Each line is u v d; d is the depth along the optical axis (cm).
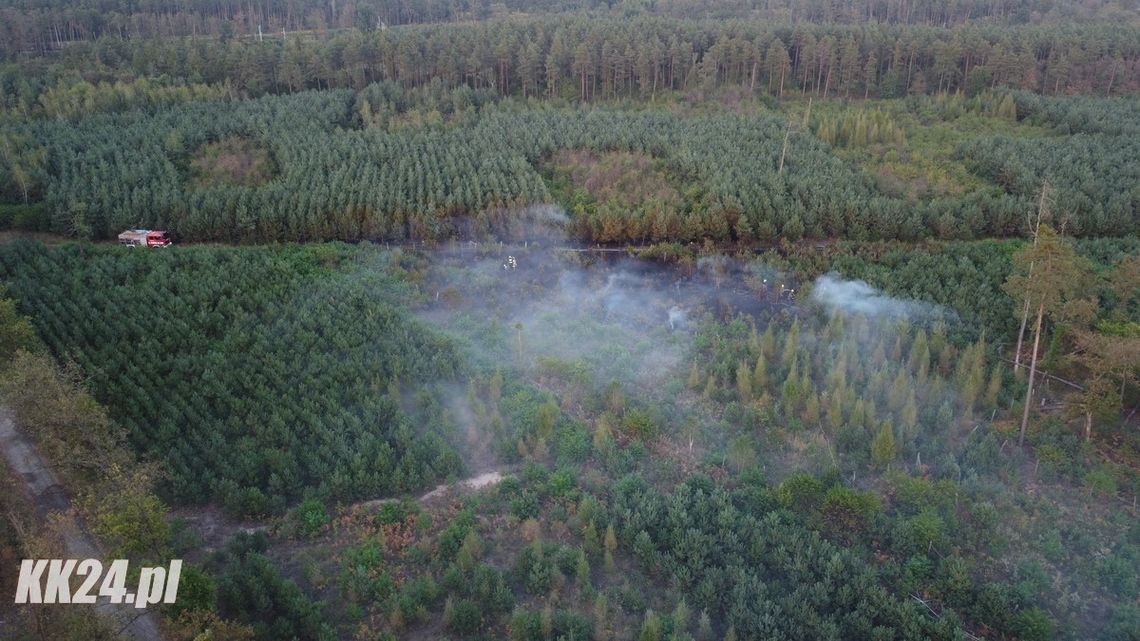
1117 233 7169
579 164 8131
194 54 9794
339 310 5816
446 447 4525
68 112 8675
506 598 3659
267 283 6131
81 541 3769
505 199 7488
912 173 8012
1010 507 4191
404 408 4931
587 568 3753
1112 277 5572
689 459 4619
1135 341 4356
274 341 5422
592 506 4106
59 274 6112
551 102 9756
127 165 7750
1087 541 4003
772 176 7700
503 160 7988
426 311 6041
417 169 7706
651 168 8031
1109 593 3778
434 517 4169
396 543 3991
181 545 3881
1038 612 3509
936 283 6162
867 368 5200
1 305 4944
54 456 4025
